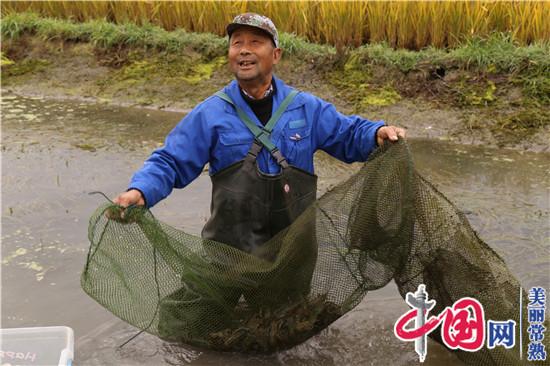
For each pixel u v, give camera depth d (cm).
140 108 821
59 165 615
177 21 953
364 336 370
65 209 518
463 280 334
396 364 348
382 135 324
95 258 305
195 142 319
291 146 323
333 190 323
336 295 342
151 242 306
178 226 491
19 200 534
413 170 321
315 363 348
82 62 925
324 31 857
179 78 862
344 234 331
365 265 338
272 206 323
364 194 325
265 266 320
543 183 565
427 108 720
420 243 333
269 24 313
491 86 714
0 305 388
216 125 317
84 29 958
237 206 323
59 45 954
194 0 933
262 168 321
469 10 778
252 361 348
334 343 364
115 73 895
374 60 782
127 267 313
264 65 314
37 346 327
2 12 1045
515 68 715
